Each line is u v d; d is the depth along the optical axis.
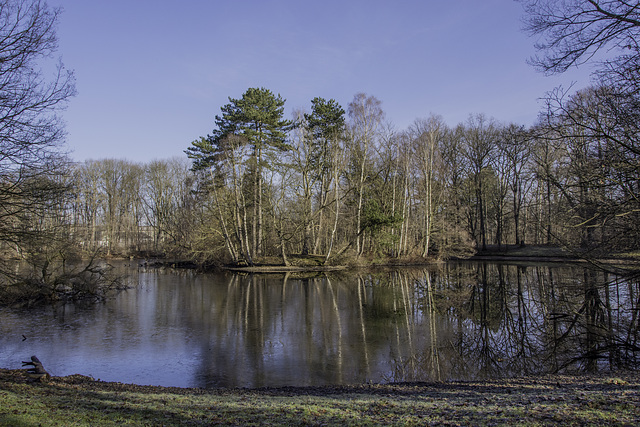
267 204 44.09
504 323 18.38
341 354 14.12
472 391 9.27
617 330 14.80
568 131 10.30
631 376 9.87
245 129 42.09
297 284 31.61
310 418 6.70
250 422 6.52
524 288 27.58
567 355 13.46
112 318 19.98
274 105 44.62
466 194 53.12
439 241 46.16
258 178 44.94
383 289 28.53
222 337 16.38
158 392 9.76
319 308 21.97
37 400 7.55
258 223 47.06
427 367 12.72
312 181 45.88
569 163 11.98
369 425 6.17
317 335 16.56
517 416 6.17
